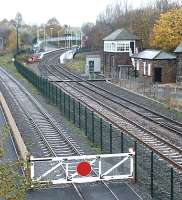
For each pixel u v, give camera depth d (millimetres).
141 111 39562
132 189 19359
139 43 72500
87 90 54469
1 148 10508
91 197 18359
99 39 113688
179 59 57031
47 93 47375
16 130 26484
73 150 26234
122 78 63969
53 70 80875
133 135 29156
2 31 176125
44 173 19453
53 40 177250
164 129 31969
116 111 38500
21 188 10281
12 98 48250
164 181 20672
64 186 19562
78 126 33344
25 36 176750
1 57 123500
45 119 36406
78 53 114375
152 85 54188
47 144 27500
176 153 25203
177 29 65750
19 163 10758
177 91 49000
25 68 69688
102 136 28750
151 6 120062
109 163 20594
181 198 18578
